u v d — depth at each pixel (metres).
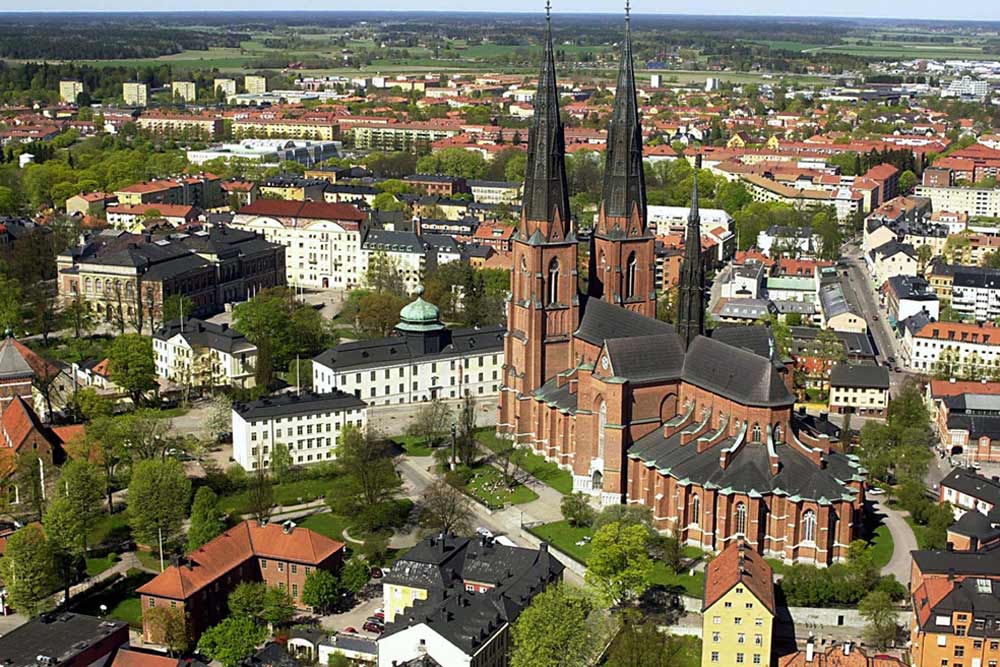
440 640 185.38
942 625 193.38
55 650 186.62
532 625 187.62
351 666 195.75
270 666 189.75
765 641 191.88
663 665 193.75
